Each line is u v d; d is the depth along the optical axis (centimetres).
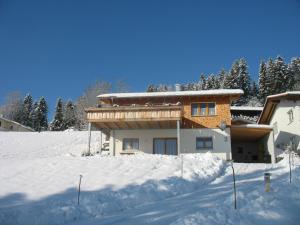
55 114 7206
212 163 1903
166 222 880
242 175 1705
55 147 3469
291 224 800
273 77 6844
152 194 1241
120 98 2758
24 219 969
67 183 1555
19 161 2052
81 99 7006
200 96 2717
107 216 1016
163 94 2708
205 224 778
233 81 7119
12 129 5866
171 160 1923
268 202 967
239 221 808
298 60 7719
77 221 981
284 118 3011
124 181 1545
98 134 4188
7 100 8181
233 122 3294
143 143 2670
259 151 3155
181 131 2666
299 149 2662
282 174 1612
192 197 1223
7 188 1502
